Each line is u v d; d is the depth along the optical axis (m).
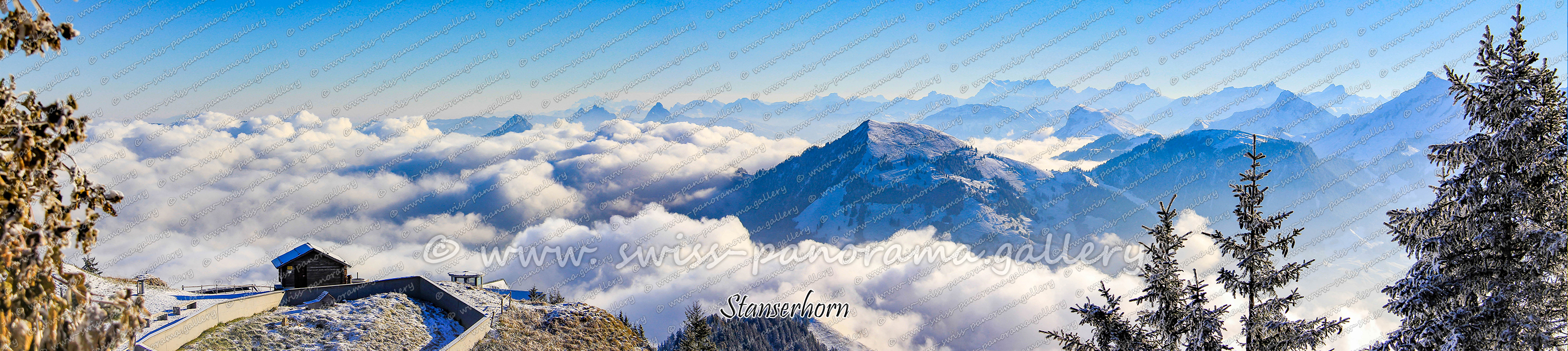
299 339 34.41
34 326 8.68
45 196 8.67
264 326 34.72
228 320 34.25
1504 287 17.47
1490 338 17.38
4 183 8.12
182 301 40.62
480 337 37.41
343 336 35.38
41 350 8.79
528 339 39.09
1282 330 18.81
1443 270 17.89
